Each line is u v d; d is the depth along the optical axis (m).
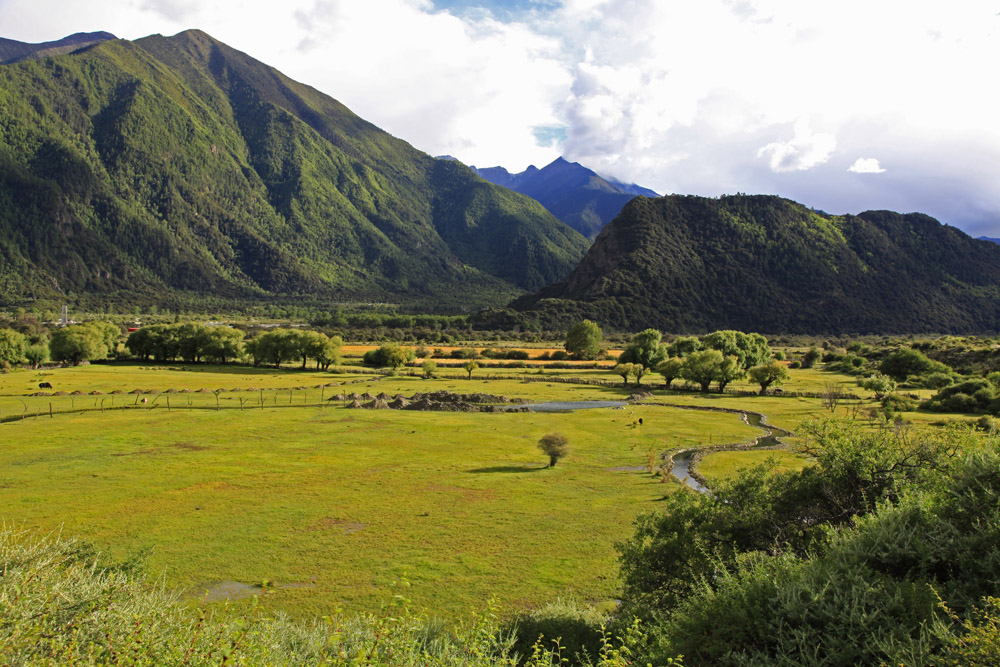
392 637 8.82
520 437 53.31
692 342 126.44
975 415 59.47
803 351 176.62
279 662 8.22
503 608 19.27
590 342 147.25
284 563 23.48
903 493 12.27
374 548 25.25
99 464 39.94
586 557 24.25
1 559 8.43
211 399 74.19
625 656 10.95
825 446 15.44
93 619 7.82
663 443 50.62
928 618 8.17
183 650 7.53
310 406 70.62
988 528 9.25
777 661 8.49
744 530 15.36
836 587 8.94
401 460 42.88
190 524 27.95
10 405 65.50
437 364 129.38
